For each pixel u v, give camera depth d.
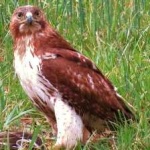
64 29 17.73
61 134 13.01
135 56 16.27
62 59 13.25
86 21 17.88
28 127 14.25
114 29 17.59
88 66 13.52
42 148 13.26
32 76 13.08
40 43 13.28
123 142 13.04
